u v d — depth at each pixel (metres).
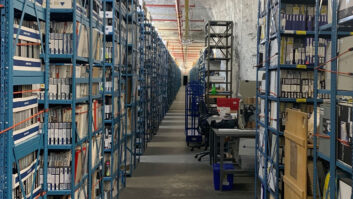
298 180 2.88
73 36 2.71
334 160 2.24
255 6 7.78
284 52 3.52
